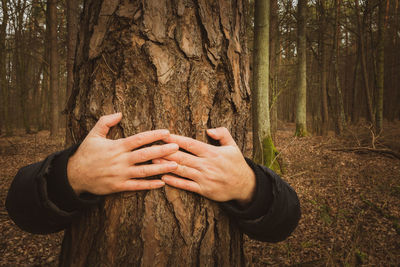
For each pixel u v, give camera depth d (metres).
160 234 0.68
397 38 15.56
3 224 3.17
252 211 0.67
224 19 0.82
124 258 0.67
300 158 6.27
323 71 12.49
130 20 0.71
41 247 2.76
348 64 19.36
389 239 2.76
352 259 2.32
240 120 0.88
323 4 11.24
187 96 0.74
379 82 9.02
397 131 9.80
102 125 0.65
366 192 4.07
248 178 0.67
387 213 3.34
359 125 10.47
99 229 0.70
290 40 10.88
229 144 0.72
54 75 11.11
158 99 0.71
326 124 11.91
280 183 0.70
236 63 0.86
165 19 0.73
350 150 6.93
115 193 0.69
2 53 12.85
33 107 20.11
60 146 8.60
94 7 0.78
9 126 13.05
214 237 0.73
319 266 2.36
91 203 0.63
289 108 26.09
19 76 15.09
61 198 0.60
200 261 0.71
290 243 2.85
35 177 0.59
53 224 0.64
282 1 9.26
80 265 0.71
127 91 0.71
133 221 0.68
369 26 10.58
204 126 0.75
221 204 0.70
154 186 0.65
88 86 0.76
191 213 0.70
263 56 4.75
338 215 3.20
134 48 0.71
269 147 4.93
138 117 0.71
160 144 0.67
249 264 2.30
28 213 0.61
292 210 0.69
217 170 0.65
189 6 0.75
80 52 0.81
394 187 4.23
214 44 0.78
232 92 0.83
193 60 0.75
